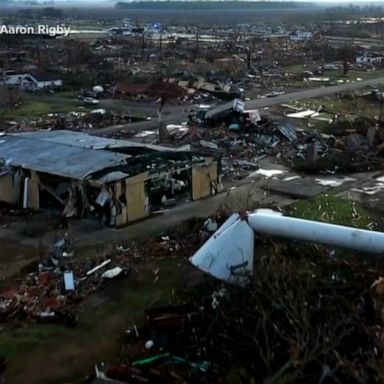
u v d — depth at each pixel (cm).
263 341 1484
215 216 2530
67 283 1966
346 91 6431
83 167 2636
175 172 2792
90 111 5150
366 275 1748
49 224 2531
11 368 1562
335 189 3084
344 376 1352
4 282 2011
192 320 1673
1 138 3164
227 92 5944
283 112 5222
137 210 2597
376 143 3888
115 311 1842
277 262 1772
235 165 3456
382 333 1460
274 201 2864
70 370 1555
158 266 2152
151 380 1465
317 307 1498
